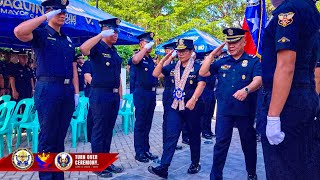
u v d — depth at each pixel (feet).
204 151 21.12
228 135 13.12
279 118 6.95
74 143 21.11
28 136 21.11
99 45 15.28
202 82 14.71
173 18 72.54
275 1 7.69
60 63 11.93
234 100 13.07
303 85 7.11
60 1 11.91
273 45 7.34
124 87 41.88
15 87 24.94
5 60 25.70
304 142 7.20
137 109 18.44
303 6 7.02
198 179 15.11
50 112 11.68
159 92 72.84
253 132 13.50
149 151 20.26
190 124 15.55
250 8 16.16
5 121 18.17
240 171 16.51
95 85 15.30
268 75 7.46
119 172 15.90
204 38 33.88
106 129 15.47
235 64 13.53
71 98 12.47
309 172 7.25
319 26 7.40
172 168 16.94
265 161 7.61
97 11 24.54
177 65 15.65
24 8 14.84
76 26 18.45
